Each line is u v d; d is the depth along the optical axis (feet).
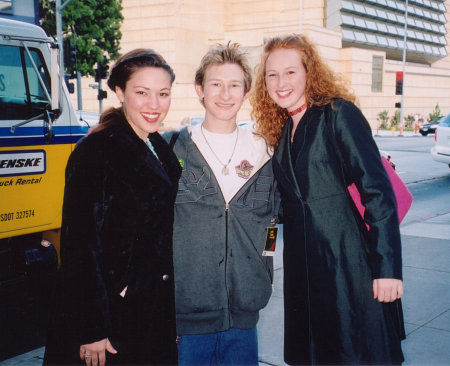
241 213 7.42
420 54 222.48
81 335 5.74
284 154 7.49
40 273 13.32
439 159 43.52
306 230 7.23
